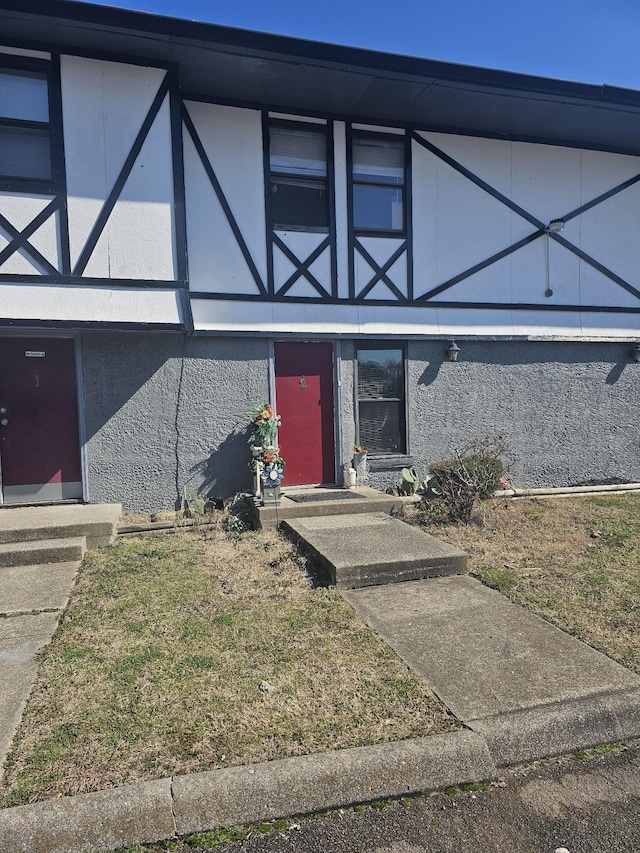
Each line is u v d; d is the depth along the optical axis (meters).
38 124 6.22
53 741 2.73
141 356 7.17
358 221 8.09
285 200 7.75
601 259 9.31
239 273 7.50
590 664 3.40
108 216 6.36
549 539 6.07
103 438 7.05
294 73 6.89
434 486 7.16
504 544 5.89
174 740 2.73
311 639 3.77
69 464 7.06
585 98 7.68
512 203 8.77
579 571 5.06
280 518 6.67
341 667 3.40
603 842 2.27
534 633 3.84
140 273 6.45
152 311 6.46
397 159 8.22
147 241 6.47
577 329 9.13
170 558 5.58
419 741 2.70
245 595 4.58
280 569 5.21
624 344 9.37
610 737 2.91
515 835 2.31
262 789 2.43
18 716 2.94
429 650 3.61
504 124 8.41
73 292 6.24
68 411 7.04
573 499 8.27
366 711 2.95
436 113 8.01
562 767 2.73
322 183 7.90
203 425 7.39
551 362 9.04
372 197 8.14
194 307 7.30
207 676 3.31
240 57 6.51
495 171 8.68
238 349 7.53
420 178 8.30
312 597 4.52
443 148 8.41
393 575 4.88
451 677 3.27
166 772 2.50
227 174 7.42
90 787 2.41
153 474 7.23
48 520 6.05
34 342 6.92
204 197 7.34
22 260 6.12
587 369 9.23
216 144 7.37
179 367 7.29
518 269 8.84
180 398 7.30
